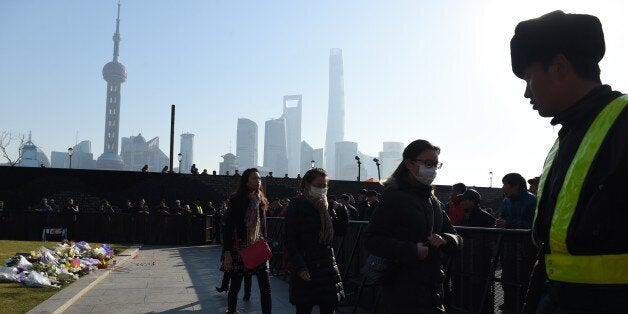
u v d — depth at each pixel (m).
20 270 9.22
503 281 4.99
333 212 5.55
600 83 1.69
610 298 1.45
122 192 29.59
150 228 23.45
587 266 1.48
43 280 8.63
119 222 23.25
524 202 6.98
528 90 1.83
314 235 5.00
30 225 22.42
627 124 1.47
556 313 1.60
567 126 1.69
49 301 7.34
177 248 21.22
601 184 1.46
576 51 1.66
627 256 1.43
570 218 1.52
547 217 1.68
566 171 1.61
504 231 5.01
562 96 1.69
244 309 7.80
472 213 7.79
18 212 22.34
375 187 31.75
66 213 22.73
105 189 29.42
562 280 1.56
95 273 11.14
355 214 13.55
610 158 1.47
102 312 7.27
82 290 8.56
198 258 16.45
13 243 16.69
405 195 3.28
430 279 3.21
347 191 31.55
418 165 3.32
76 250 12.23
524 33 1.76
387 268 3.24
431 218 3.33
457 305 5.72
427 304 3.15
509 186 7.05
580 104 1.63
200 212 24.39
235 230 6.51
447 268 5.88
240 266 6.45
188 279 11.10
